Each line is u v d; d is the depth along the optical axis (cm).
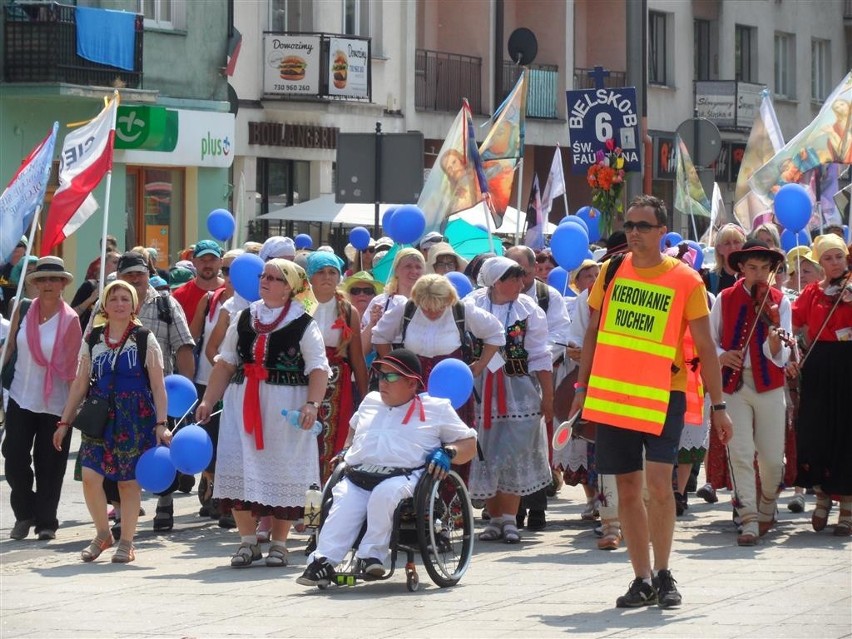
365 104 5375
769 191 2648
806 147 2623
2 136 4281
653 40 7269
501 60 6122
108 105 2303
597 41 6912
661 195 7306
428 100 5894
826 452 1925
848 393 1919
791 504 2173
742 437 1870
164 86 4719
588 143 3256
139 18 4522
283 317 1731
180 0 4772
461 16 6112
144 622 1429
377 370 1619
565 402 1936
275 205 5312
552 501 2323
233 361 1748
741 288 1891
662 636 1302
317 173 5416
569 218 2536
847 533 1936
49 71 4284
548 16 6538
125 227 4578
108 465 1827
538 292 2041
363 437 1611
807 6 8294
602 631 1328
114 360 1831
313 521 1602
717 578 1599
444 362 1683
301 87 5194
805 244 2980
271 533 1806
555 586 1584
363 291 2162
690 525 2042
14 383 2033
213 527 2116
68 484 2570
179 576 1706
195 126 4791
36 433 2034
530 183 6544
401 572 1689
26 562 1841
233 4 5047
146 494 2480
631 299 1447
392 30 5659
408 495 1570
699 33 7594
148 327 2069
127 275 2058
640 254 1453
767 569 1659
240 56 5112
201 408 1752
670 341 1433
